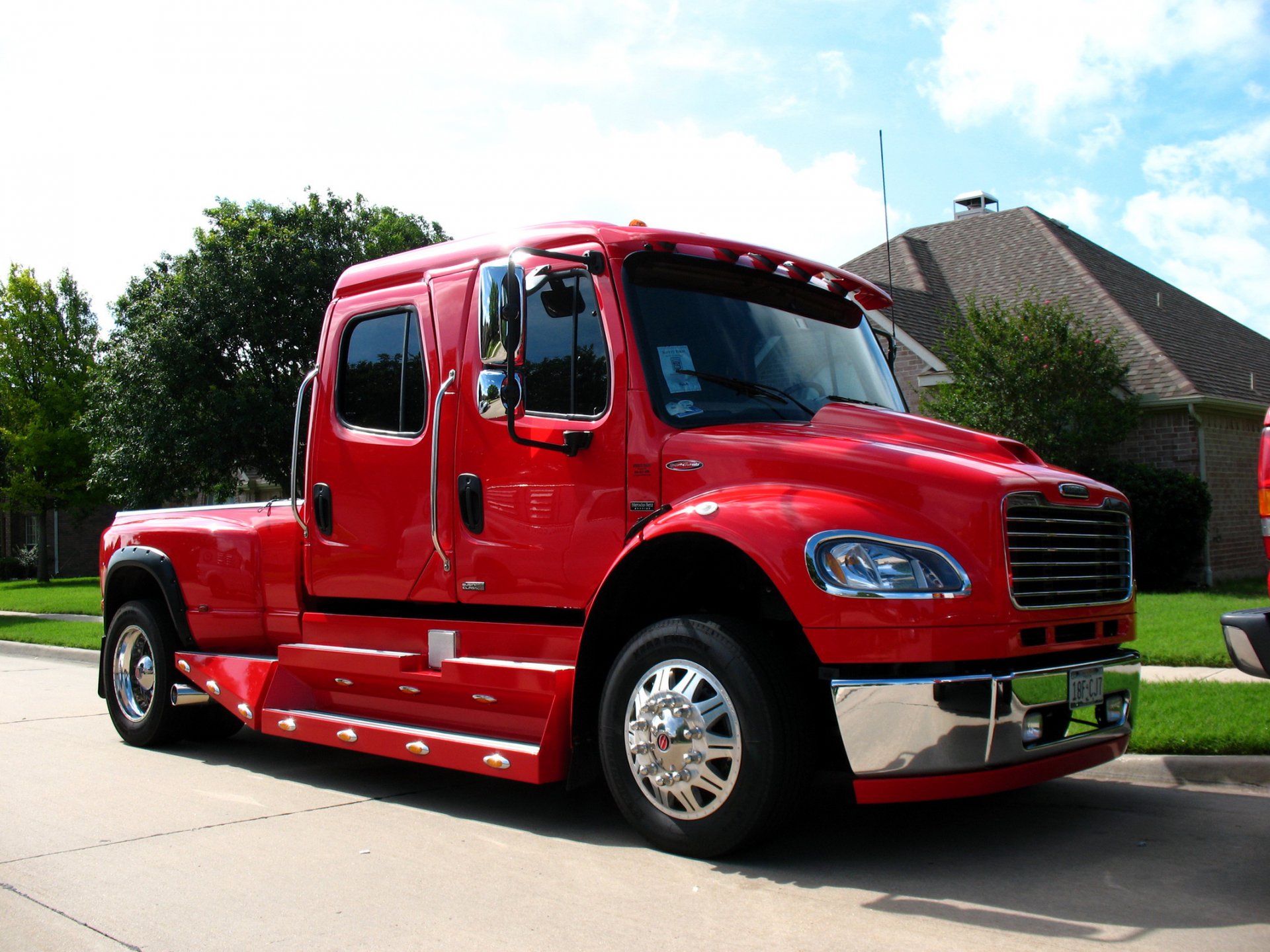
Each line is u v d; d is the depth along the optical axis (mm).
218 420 24328
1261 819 4773
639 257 4762
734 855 4234
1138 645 8945
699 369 4750
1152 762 5590
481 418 5094
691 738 4117
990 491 3916
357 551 5711
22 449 33438
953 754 3750
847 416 4785
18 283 33750
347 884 4090
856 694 3811
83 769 6457
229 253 25406
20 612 20828
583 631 4512
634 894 3865
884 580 3812
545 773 4543
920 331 19359
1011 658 3949
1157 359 17969
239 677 6336
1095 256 22922
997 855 4258
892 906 3664
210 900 3930
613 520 4598
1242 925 3434
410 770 6398
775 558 3949
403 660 5340
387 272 5805
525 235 5168
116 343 27312
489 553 5035
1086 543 4371
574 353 4852
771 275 5223
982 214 24094
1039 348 16125
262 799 5586
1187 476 16516
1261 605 12547
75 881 4184
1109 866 4098
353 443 5762
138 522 7359
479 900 3859
